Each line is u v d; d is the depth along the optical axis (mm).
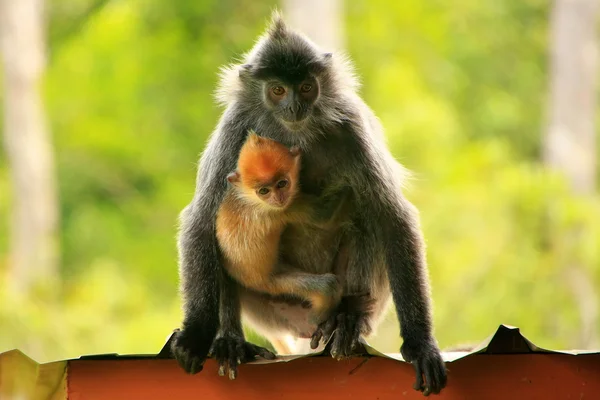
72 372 6773
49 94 27000
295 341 8953
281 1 26859
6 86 25594
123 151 26719
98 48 27359
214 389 6898
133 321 21359
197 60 27578
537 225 18531
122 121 27125
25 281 22531
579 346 18219
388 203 8086
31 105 25594
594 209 18625
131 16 27688
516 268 18172
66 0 28109
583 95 27453
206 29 28109
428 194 19688
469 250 18312
